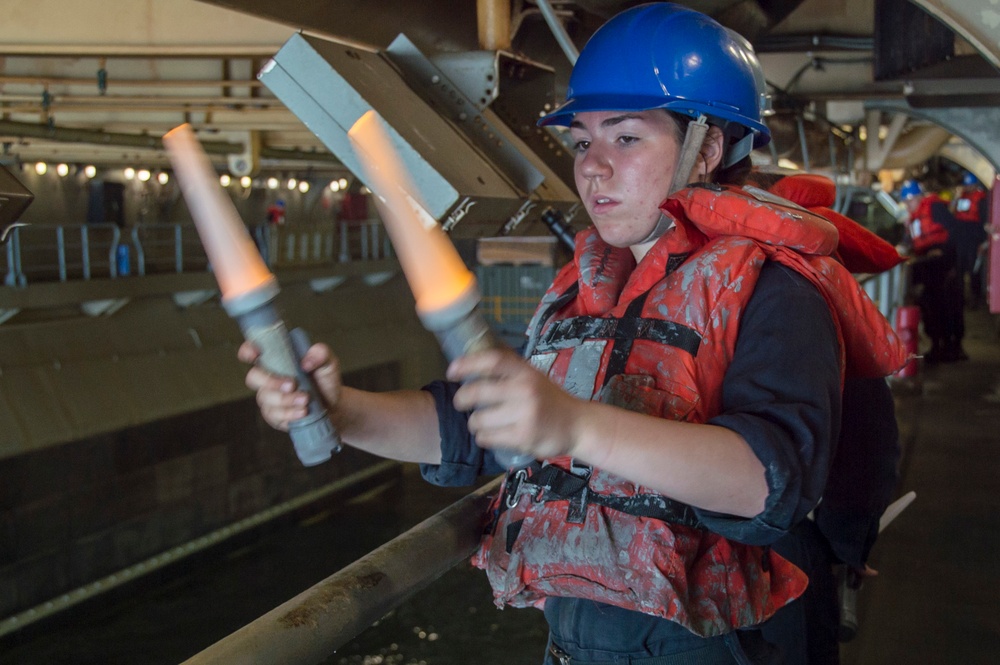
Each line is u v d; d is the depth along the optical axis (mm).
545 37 4406
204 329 20781
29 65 9031
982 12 1835
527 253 22562
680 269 1372
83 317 18469
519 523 1437
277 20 2732
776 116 7984
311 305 25031
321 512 21984
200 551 18703
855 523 2236
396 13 3100
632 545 1327
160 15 5785
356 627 1314
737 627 1386
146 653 15172
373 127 871
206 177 942
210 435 19547
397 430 1508
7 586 15188
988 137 5105
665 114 1466
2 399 15852
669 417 1300
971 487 5773
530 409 937
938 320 11750
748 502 1117
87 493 16734
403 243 889
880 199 20031
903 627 3707
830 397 1229
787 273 1336
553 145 2895
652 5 1572
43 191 26828
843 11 5906
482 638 13039
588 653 1430
